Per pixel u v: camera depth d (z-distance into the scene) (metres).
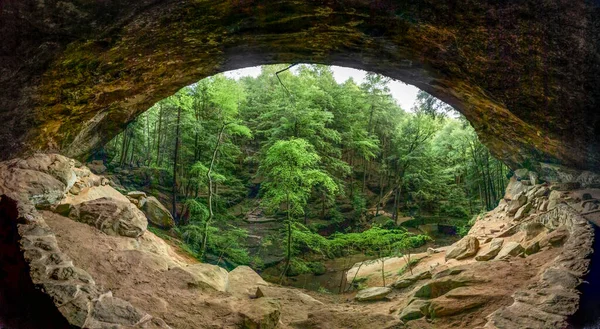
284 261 14.73
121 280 4.70
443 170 22.45
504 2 4.89
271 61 8.40
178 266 5.73
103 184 8.44
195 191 16.84
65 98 6.28
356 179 27.77
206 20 6.00
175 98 13.46
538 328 3.82
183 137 15.87
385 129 26.27
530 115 6.61
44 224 4.89
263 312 4.63
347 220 21.42
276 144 11.08
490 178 18.83
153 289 4.75
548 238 6.35
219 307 4.71
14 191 5.40
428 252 11.13
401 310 5.71
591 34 4.63
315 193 20.81
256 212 19.48
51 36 4.54
